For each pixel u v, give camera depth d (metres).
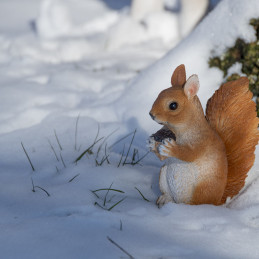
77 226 2.87
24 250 2.82
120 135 3.21
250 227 2.88
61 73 3.67
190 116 2.89
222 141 2.94
